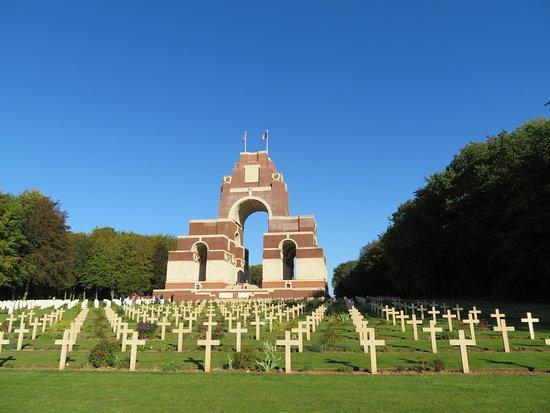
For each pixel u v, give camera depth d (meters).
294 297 62.03
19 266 56.50
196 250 68.69
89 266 82.88
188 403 9.01
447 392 9.65
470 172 46.84
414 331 18.80
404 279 62.66
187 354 15.52
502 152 44.66
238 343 15.45
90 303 52.62
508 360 13.45
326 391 9.86
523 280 43.03
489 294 51.66
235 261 72.88
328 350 16.03
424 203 54.38
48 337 21.02
